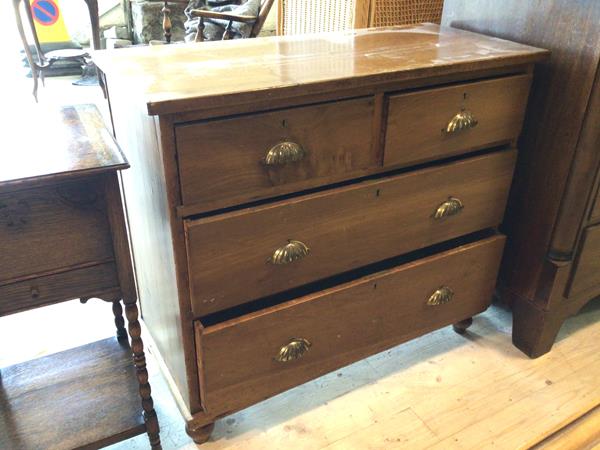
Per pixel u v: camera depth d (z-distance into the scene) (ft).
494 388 4.36
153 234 3.48
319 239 3.51
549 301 4.41
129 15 14.35
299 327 3.66
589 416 3.44
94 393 3.65
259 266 3.35
